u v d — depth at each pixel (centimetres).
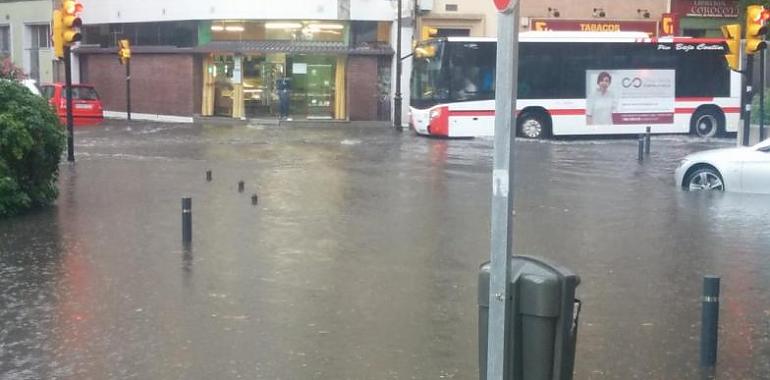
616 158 2520
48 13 4606
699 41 3203
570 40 3134
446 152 2628
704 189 1833
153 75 4150
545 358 471
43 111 1513
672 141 3069
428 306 926
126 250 1192
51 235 1295
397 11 3659
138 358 757
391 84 3850
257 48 3794
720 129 3241
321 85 3891
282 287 1002
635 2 3953
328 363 747
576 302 505
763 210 1569
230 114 3959
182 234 1265
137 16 4144
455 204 1628
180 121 4006
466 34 3856
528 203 1664
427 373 724
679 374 727
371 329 845
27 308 908
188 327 846
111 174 2027
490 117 3097
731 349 791
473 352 778
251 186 1847
